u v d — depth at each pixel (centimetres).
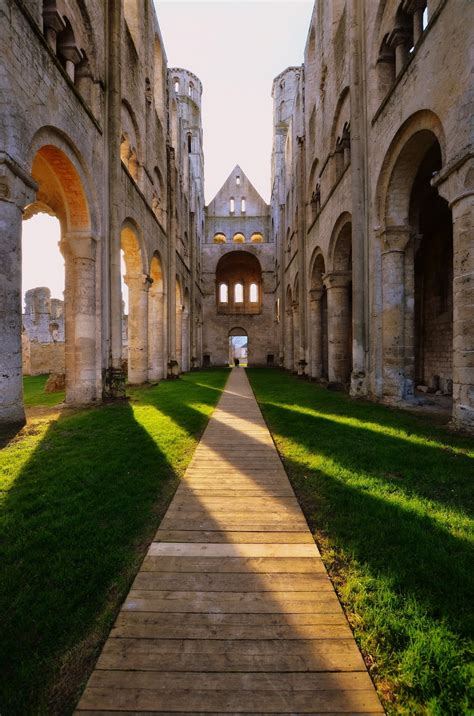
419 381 1714
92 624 253
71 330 1108
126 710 193
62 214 1273
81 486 474
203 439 729
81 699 198
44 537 349
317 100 1847
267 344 4431
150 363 2062
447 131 758
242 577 301
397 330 1091
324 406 1085
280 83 3944
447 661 212
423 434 722
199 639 238
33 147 814
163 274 2059
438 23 788
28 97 770
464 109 705
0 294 715
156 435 738
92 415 934
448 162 751
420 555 316
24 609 258
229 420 919
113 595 283
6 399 736
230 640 238
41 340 3478
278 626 249
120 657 224
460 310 729
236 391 1531
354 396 1256
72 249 1093
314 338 2056
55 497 441
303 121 2319
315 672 214
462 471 516
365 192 1222
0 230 709
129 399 1220
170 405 1123
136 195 1508
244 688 205
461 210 721
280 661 222
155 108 1956
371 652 227
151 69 1778
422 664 214
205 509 424
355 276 1248
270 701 198
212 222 4850
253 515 409
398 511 401
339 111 1505
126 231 1454
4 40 699
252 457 613
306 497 459
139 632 243
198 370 3341
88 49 1112
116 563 316
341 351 1598
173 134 2591
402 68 941
